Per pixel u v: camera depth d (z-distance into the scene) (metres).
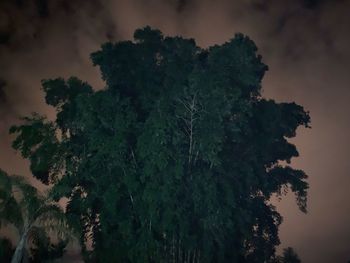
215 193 14.84
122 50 17.05
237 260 17.44
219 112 14.95
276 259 19.92
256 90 17.64
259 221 19.28
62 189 15.12
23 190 14.81
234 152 17.39
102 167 16.38
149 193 14.53
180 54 16.55
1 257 15.45
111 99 15.17
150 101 16.38
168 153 14.39
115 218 16.09
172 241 16.06
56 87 17.28
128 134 16.16
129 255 15.12
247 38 16.84
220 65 15.30
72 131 17.47
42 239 14.92
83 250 16.91
